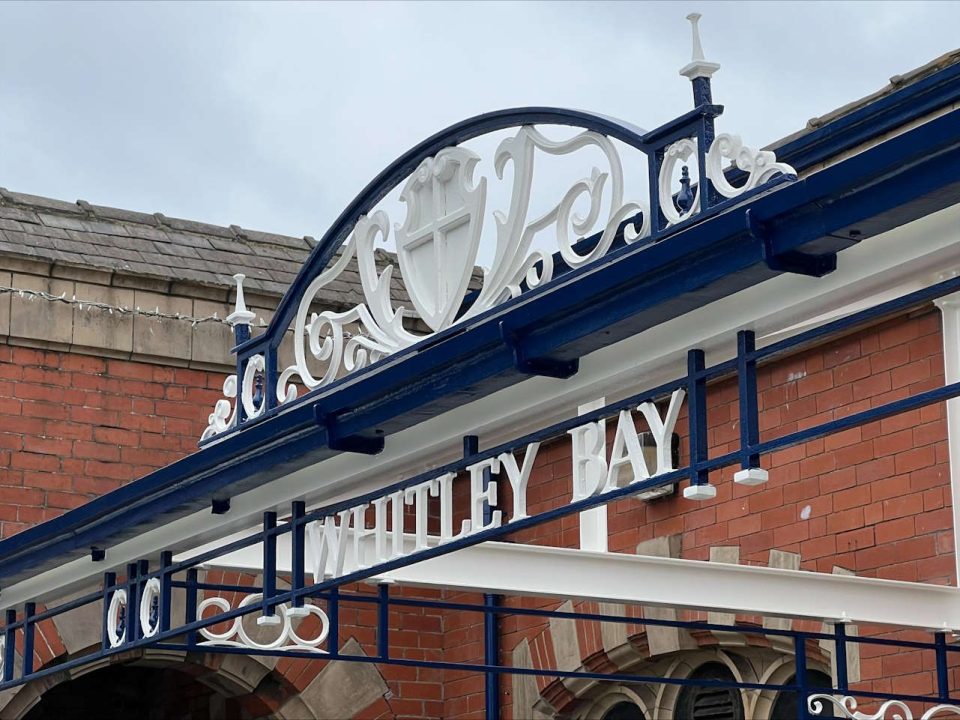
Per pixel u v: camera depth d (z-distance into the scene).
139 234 12.35
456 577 7.77
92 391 11.49
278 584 11.42
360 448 6.07
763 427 9.77
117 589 7.73
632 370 5.19
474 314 5.49
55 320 11.40
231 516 7.00
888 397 9.00
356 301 12.52
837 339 9.35
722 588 8.12
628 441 5.16
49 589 8.31
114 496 7.15
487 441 6.03
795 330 9.19
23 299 11.35
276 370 6.58
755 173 4.52
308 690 11.73
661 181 4.86
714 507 10.09
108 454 11.43
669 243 4.55
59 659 10.93
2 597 8.72
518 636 11.62
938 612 8.29
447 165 5.82
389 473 6.37
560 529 11.31
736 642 10.09
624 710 11.23
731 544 9.92
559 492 11.30
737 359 4.82
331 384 6.18
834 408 9.33
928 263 4.34
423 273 5.94
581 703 11.36
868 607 8.19
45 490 11.20
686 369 5.18
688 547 10.24
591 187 5.11
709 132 4.76
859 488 9.13
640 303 4.71
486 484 5.78
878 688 8.96
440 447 6.01
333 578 6.39
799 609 8.13
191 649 7.46
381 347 5.97
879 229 4.22
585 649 10.99
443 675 12.23
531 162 5.43
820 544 9.32
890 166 4.00
